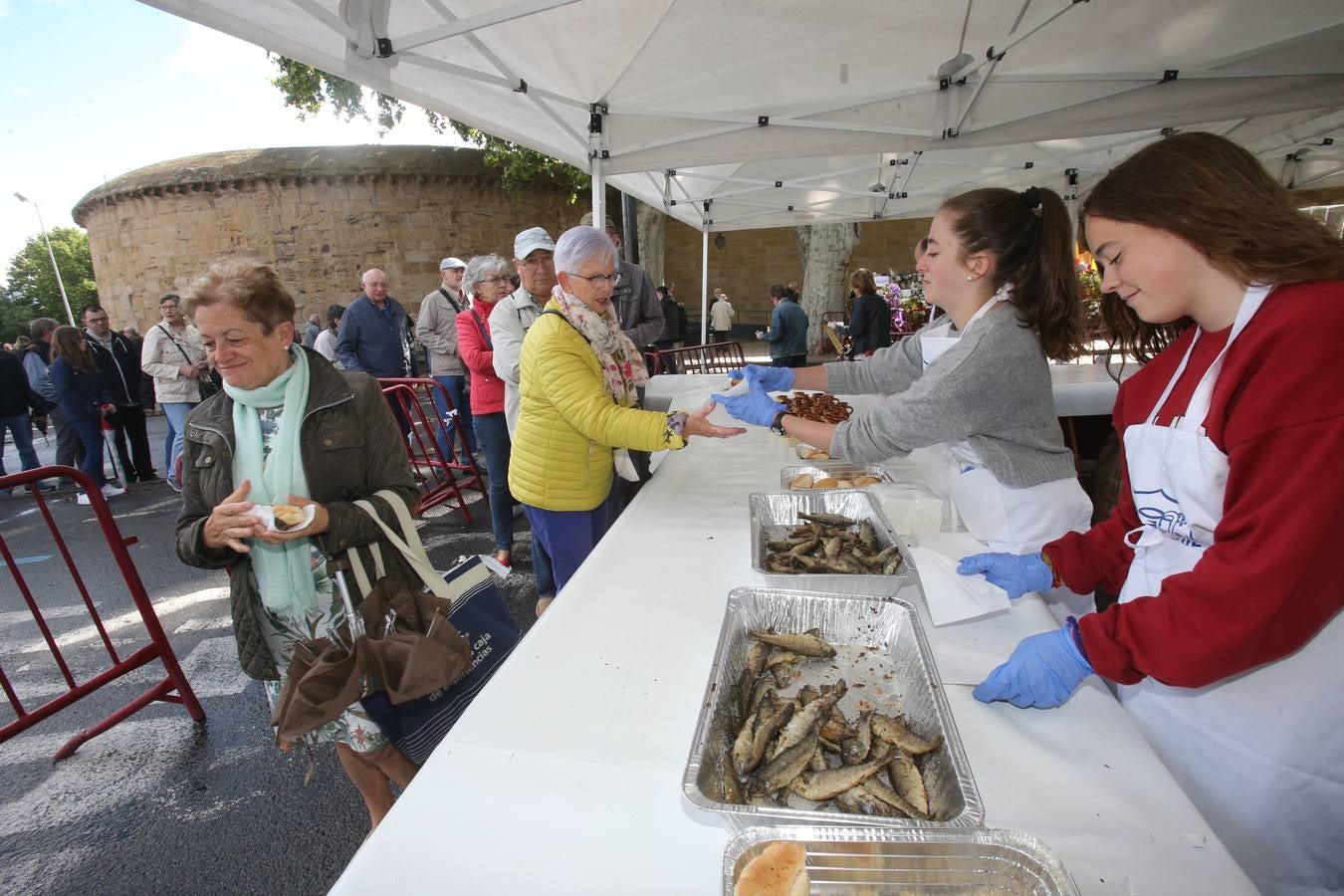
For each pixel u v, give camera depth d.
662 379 5.37
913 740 0.88
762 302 20.47
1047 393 1.43
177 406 6.09
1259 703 1.00
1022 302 1.38
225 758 2.34
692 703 1.04
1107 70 3.76
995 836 0.66
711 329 17.50
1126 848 0.75
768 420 1.70
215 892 1.80
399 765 1.70
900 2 3.14
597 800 0.85
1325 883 1.03
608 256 2.02
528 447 2.16
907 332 7.92
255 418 1.47
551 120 3.92
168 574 4.12
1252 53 3.55
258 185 17.78
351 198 17.84
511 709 1.04
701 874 0.75
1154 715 1.15
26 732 2.53
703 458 2.61
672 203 7.57
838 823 0.72
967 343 1.40
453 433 5.88
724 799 0.80
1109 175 0.97
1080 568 1.24
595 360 2.01
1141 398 1.14
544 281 2.88
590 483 2.21
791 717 0.94
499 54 3.19
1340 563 0.79
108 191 19.06
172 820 2.05
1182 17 3.28
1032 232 1.36
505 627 1.67
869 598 1.19
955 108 4.04
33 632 3.41
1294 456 0.78
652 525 1.84
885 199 8.06
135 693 2.79
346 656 1.35
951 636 1.22
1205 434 0.95
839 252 12.77
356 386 1.57
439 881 0.74
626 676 1.11
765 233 20.06
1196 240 0.87
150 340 5.96
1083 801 0.82
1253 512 0.80
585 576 1.50
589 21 3.12
